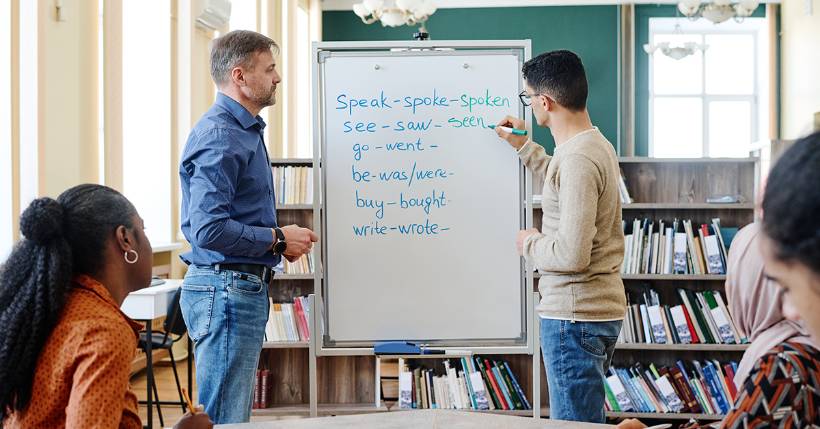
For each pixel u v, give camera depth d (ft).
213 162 7.47
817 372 3.18
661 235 13.92
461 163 9.12
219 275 7.72
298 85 32.55
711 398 13.62
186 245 20.70
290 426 5.14
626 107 39.37
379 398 12.92
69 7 14.97
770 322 3.69
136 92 19.77
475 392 12.90
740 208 14.24
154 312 13.00
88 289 4.52
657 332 13.80
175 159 20.07
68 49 15.03
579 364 7.21
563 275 7.23
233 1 24.77
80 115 15.56
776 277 2.55
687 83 41.04
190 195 7.68
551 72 7.33
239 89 7.93
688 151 41.11
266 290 8.08
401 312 9.16
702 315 13.76
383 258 9.16
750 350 3.76
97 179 16.28
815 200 2.30
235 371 7.73
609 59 39.83
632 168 14.67
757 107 41.04
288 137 28.60
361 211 9.15
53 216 4.37
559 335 7.25
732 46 40.96
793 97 37.78
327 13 40.42
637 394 13.78
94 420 4.10
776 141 13.96
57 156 14.66
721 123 41.14
